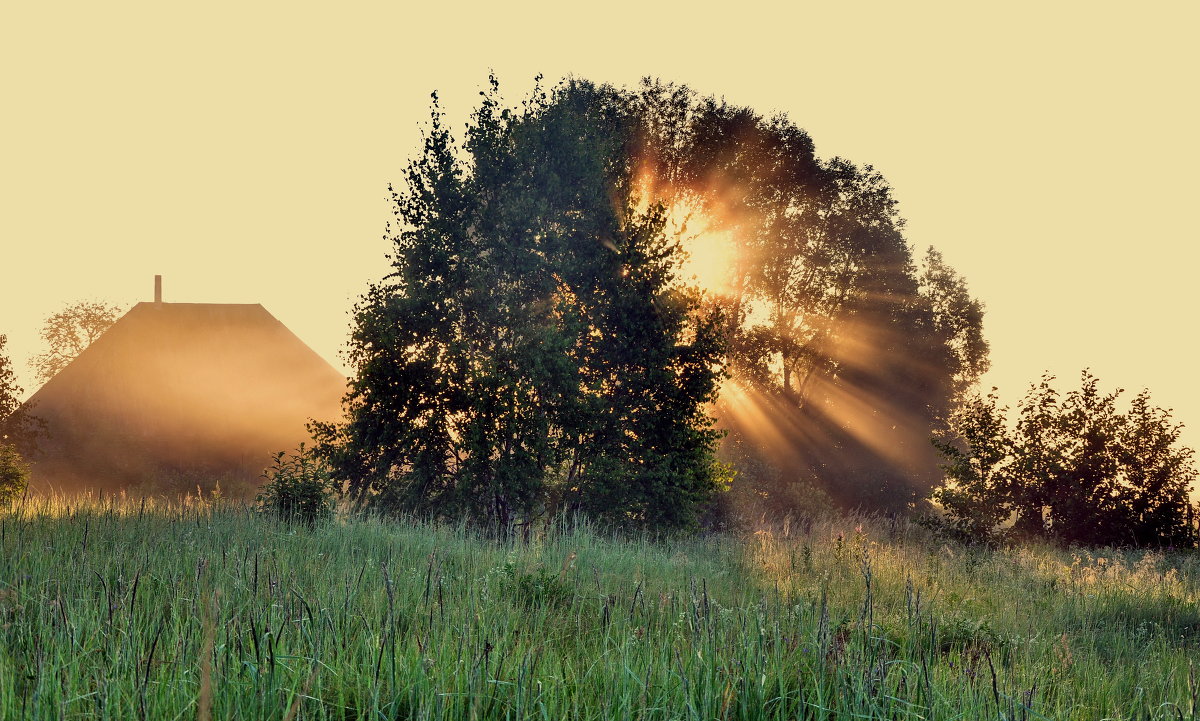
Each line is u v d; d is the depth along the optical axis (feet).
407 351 67.00
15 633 19.93
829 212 141.90
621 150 82.33
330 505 51.49
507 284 67.87
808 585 39.27
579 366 70.08
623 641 21.93
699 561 48.14
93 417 136.05
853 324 141.59
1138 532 75.77
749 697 18.65
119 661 17.47
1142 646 32.81
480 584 29.78
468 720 16.49
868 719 17.99
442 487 67.26
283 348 151.33
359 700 16.99
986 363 153.07
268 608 21.84
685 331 81.15
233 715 15.94
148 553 30.09
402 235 68.54
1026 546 71.67
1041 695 21.85
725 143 129.18
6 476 79.71
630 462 70.44
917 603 26.43
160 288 151.53
